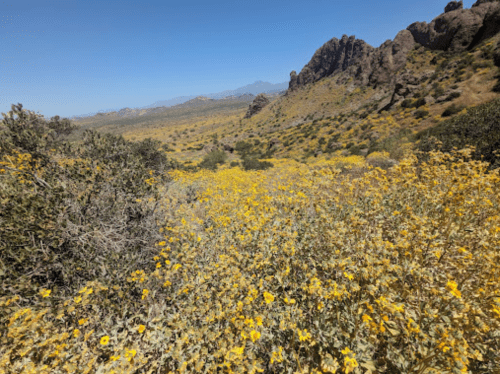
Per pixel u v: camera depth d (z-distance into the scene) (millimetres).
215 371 2082
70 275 2762
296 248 3244
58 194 3086
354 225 3445
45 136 5297
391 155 14586
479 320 1975
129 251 3303
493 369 1897
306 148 48531
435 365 1846
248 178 9086
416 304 2479
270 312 2605
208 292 2771
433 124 27312
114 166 4227
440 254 2846
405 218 3682
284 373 2094
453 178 4195
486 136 8156
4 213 2646
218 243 3758
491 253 2504
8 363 1951
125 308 2629
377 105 52594
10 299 2318
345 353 1853
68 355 2096
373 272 2508
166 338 2320
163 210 4656
